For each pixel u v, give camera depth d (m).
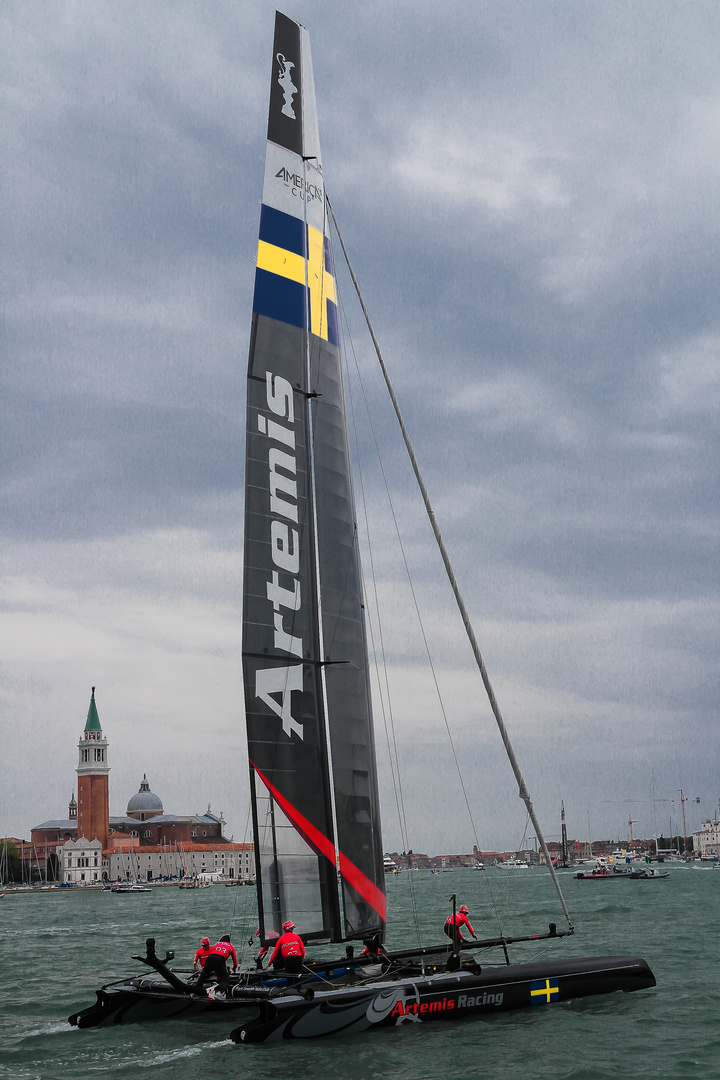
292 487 24.02
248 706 22.48
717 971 30.84
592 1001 23.47
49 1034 22.23
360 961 22.78
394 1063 18.67
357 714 23.88
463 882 187.12
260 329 24.27
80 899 178.88
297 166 25.92
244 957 37.56
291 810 22.58
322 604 23.88
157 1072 18.42
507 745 24.70
